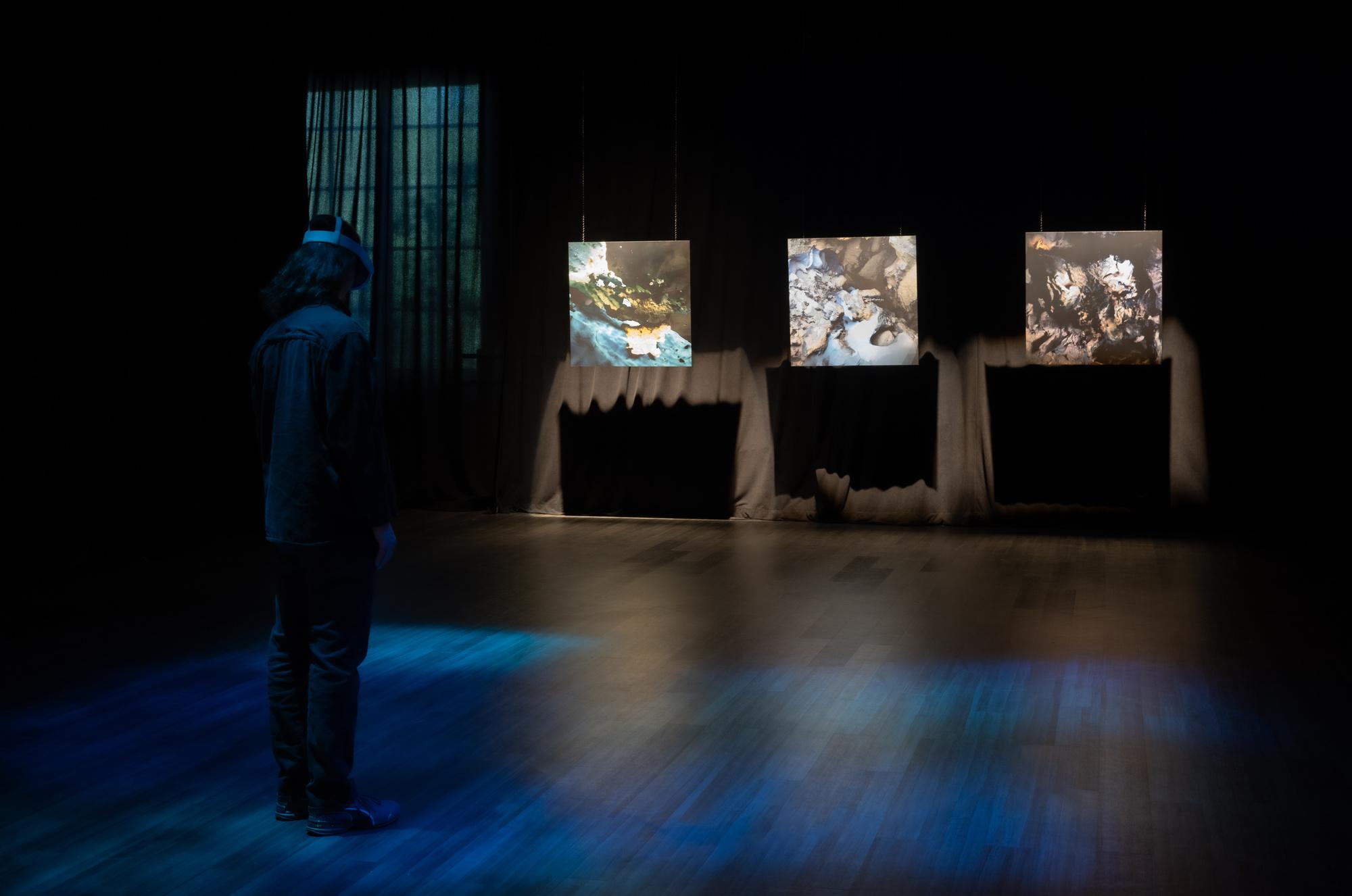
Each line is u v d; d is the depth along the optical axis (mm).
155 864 2939
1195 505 8648
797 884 2801
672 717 4160
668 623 5688
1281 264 8422
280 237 9289
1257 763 3619
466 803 3346
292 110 9367
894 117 8922
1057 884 2787
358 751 3799
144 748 3863
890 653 5051
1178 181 8531
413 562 7453
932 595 6324
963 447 8945
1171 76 8492
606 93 9375
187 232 8523
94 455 7832
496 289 9641
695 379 9391
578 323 9125
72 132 7676
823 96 9023
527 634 5457
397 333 9797
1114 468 8766
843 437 9141
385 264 9750
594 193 9445
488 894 2760
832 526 8984
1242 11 8367
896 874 2854
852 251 8758
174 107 8398
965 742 3854
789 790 3428
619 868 2900
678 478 9469
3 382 7184
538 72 9469
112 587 6660
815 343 8883
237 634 5504
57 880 2848
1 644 5316
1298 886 2762
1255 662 4867
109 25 7906
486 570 7188
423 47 9609
